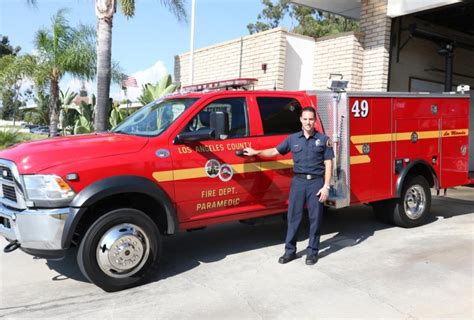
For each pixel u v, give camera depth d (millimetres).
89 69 14984
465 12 10594
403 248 6172
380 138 6742
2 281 5094
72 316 4199
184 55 14391
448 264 5469
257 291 4727
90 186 4559
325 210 8445
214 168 5402
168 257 5934
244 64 11977
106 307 4391
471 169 11602
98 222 4629
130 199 5078
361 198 6574
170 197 5102
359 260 5680
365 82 10852
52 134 15555
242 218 5750
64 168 4520
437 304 4336
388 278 5039
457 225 7469
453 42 11391
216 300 4520
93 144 4875
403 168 7016
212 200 5426
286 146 5555
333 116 6352
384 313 4156
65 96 21719
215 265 5582
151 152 4996
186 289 4820
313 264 5543
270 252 6074
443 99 7578
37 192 4484
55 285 4984
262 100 6004
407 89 11281
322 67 11430
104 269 4684
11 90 17438
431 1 9367
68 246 4492
